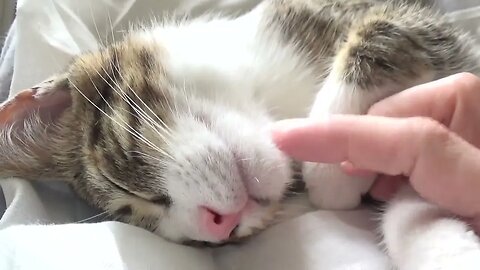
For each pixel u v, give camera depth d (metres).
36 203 0.20
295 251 0.17
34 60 0.24
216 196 0.18
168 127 0.19
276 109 0.21
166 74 0.20
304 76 0.22
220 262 0.19
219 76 0.20
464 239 0.15
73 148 0.22
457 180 0.15
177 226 0.19
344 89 0.19
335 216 0.18
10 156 0.22
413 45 0.19
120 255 0.16
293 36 0.22
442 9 0.25
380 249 0.17
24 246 0.16
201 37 0.22
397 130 0.16
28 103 0.22
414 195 0.17
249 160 0.18
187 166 0.18
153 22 0.24
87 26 0.26
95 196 0.21
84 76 0.22
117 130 0.20
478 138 0.17
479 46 0.23
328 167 0.18
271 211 0.19
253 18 0.23
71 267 0.15
